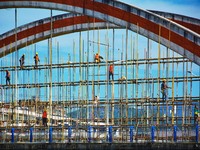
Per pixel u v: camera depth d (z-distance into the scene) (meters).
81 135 40.38
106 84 43.00
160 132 42.66
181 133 39.28
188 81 42.47
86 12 40.19
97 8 39.88
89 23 46.16
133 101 43.72
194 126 35.62
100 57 44.25
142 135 38.44
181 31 36.78
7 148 35.56
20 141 39.53
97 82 45.25
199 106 44.03
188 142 32.12
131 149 32.97
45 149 34.81
